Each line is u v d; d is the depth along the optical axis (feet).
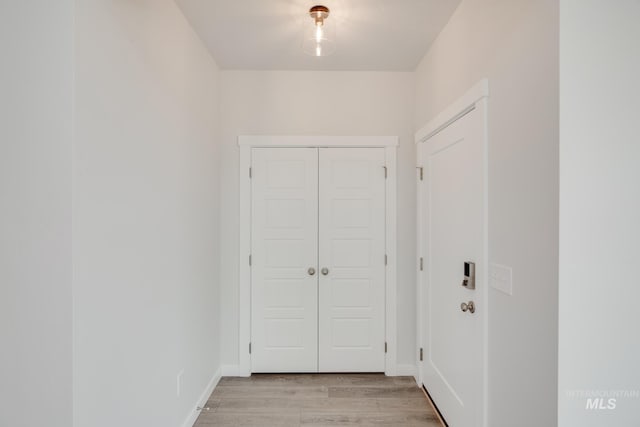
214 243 8.56
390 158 9.21
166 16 5.84
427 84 8.18
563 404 3.79
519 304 4.50
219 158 9.02
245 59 8.55
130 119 4.68
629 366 3.77
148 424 5.16
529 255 4.28
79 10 3.66
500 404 4.96
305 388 8.47
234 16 6.68
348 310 9.22
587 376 3.79
